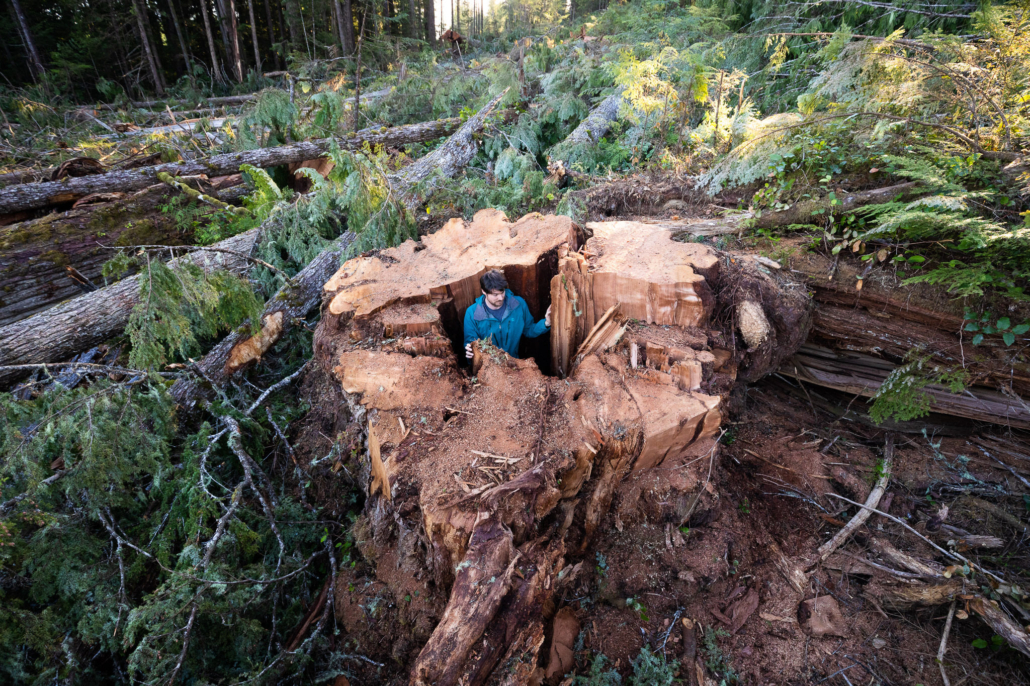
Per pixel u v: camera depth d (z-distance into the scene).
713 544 2.63
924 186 3.20
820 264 3.30
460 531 2.00
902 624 2.47
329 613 2.52
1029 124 3.19
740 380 3.33
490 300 3.03
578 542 2.55
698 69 4.94
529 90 7.77
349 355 2.77
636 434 2.31
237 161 6.05
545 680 2.27
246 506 2.90
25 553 2.46
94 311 4.07
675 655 2.36
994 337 2.88
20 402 2.83
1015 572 2.56
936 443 3.21
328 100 6.46
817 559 2.68
